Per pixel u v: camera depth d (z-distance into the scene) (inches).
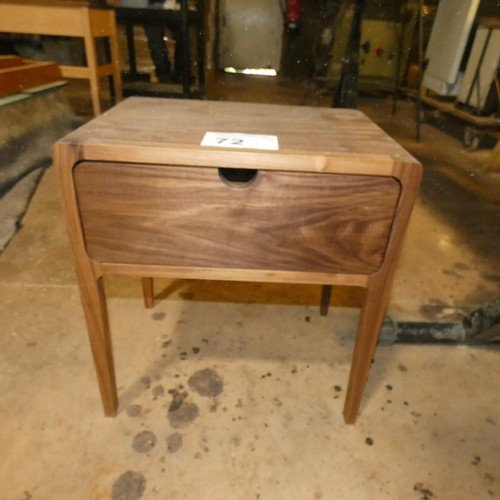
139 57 133.3
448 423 28.0
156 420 26.9
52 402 27.7
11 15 64.8
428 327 34.8
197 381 30.1
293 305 39.5
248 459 24.8
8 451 24.4
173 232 19.3
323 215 18.9
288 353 33.5
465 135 90.8
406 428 27.4
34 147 61.4
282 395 29.4
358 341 23.8
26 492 22.4
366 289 21.6
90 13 66.9
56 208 53.5
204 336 34.7
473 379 31.9
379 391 30.3
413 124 108.8
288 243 19.7
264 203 18.6
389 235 19.5
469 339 34.7
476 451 26.2
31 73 62.6
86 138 17.8
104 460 24.2
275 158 17.2
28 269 41.6
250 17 160.7
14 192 53.9
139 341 33.7
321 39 147.6
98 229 19.2
